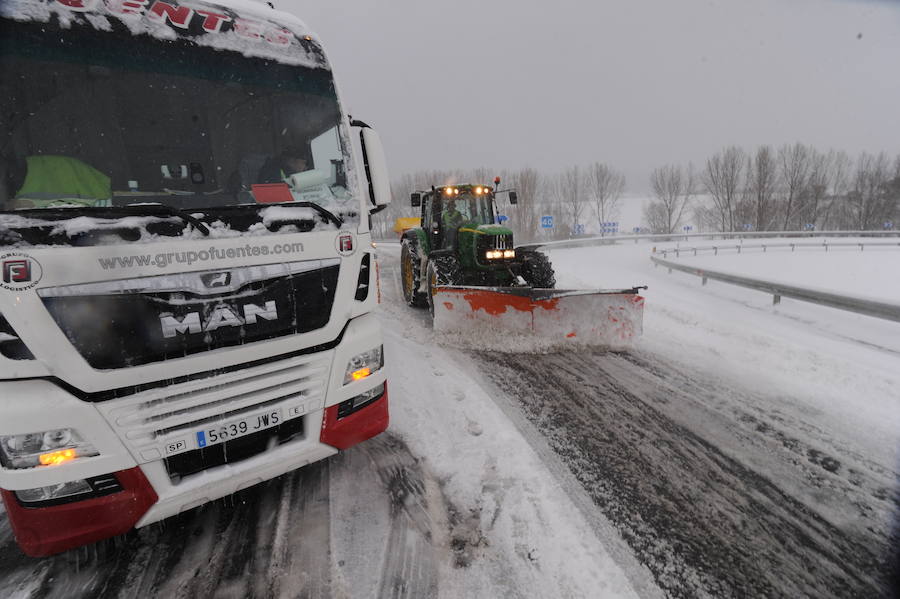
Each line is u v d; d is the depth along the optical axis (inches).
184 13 79.6
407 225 642.2
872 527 77.5
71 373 56.8
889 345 180.7
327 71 92.7
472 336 181.8
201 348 65.4
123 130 73.3
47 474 57.4
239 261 67.6
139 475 63.0
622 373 151.0
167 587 66.5
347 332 82.0
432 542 74.4
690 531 77.0
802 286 235.0
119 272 58.7
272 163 86.7
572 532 76.5
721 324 213.5
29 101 65.1
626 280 372.2
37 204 65.1
